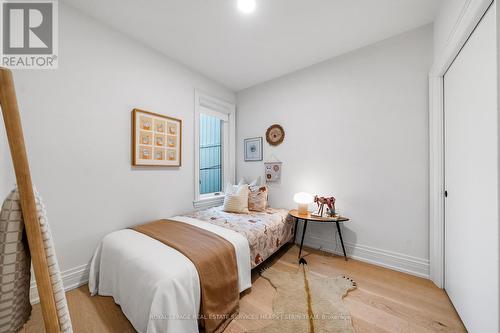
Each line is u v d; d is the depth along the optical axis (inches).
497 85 37.4
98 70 70.1
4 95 17.1
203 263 50.5
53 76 60.7
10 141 17.6
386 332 49.2
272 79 115.7
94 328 49.1
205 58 95.0
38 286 18.5
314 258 88.4
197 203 107.1
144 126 82.3
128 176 78.4
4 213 18.8
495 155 38.7
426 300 60.7
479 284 44.2
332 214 87.0
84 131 66.8
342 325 50.7
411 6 64.7
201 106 112.5
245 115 128.3
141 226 74.3
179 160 96.2
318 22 72.2
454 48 53.4
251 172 125.3
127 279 50.0
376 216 83.0
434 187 68.6
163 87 90.7
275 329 49.8
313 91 100.5
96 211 69.7
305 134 103.2
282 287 66.7
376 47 82.8
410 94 75.7
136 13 67.5
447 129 63.5
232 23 72.7
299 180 105.3
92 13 67.3
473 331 46.3
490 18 39.8
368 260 84.5
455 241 57.4
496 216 38.3
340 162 92.2
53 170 60.7
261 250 74.4
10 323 19.2
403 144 77.2
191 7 65.2
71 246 64.4
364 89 85.7
